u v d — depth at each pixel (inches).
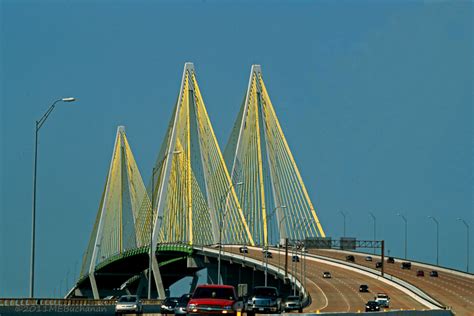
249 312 3956.7
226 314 2918.3
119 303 4722.0
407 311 4333.2
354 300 7180.1
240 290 4271.7
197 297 2972.4
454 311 6338.6
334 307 6525.6
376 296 7391.7
